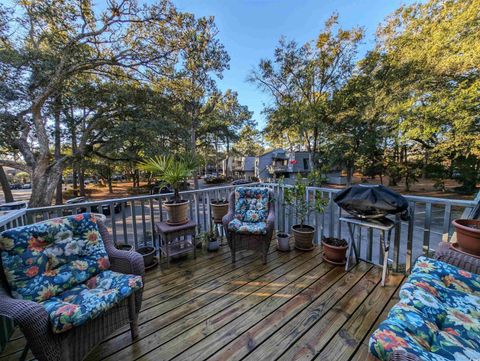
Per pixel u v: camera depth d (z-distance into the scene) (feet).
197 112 41.45
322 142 36.86
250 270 7.92
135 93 31.40
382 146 34.83
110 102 31.19
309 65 32.99
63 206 7.32
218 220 10.53
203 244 10.07
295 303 6.04
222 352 4.52
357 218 7.48
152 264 8.15
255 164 82.94
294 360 4.31
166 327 5.23
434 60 24.23
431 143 31.24
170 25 24.47
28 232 4.46
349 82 31.71
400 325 2.97
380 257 8.20
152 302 6.17
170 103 34.40
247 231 8.08
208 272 7.82
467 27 21.88
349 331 5.01
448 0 24.20
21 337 5.03
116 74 27.61
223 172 106.83
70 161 32.07
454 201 6.39
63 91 27.86
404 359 2.31
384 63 28.89
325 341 4.75
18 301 3.52
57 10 21.49
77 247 5.01
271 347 4.63
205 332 5.06
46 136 28.58
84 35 23.54
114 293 4.27
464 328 3.14
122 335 4.97
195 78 36.32
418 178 45.21
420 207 31.40
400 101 27.91
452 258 4.75
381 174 45.70
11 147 28.14
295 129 36.29
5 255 4.14
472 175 33.32
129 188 63.46
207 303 6.10
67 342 3.62
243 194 9.64
